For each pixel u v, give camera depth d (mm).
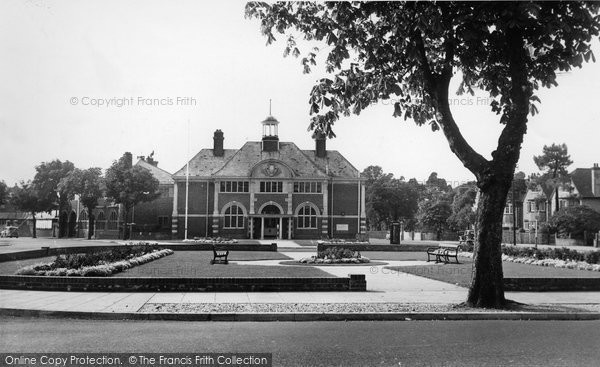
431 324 12203
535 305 14586
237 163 72562
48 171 84500
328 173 73375
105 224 82312
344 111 16547
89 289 16438
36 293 15984
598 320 13062
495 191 14320
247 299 15031
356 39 15203
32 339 10055
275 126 74250
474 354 9055
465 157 14641
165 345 9609
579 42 13852
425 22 13016
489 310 13562
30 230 98500
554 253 30656
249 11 15125
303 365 8281
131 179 68375
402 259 33062
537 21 13523
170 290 16547
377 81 16125
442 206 92125
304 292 16750
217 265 25391
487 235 14328
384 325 11992
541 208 84000
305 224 71312
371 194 103938
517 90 14383
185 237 67688
